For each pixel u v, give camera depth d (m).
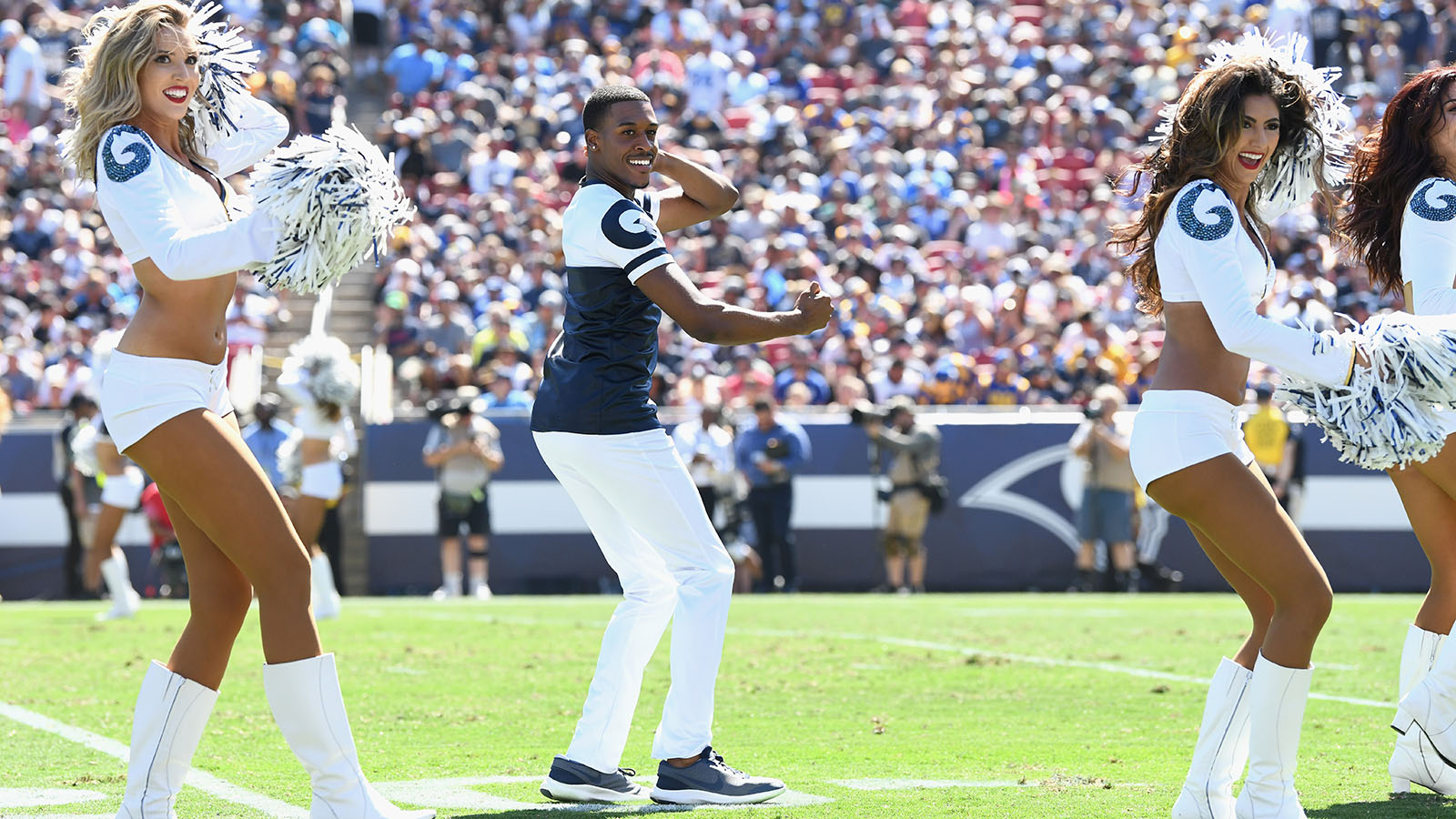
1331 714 18.75
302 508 32.12
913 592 40.88
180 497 11.74
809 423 41.88
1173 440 12.05
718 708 19.70
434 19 68.88
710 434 40.59
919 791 13.91
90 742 17.39
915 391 45.50
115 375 11.68
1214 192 12.00
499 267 53.97
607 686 13.91
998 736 17.42
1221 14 64.50
